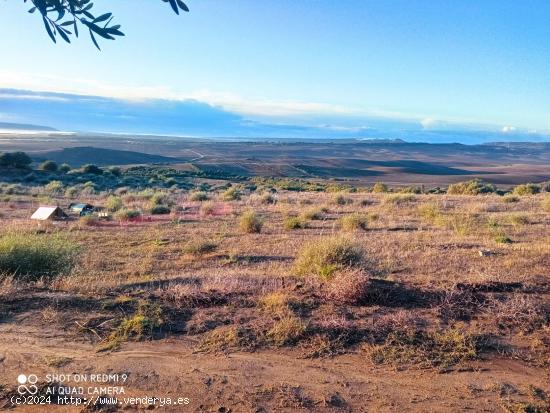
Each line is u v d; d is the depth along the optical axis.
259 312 6.55
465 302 6.81
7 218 24.11
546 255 11.86
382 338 5.80
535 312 6.44
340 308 6.62
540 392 4.69
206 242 14.20
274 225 21.55
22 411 4.21
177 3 2.41
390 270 10.46
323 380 4.86
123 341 5.68
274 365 5.17
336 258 9.19
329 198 35.72
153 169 91.31
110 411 4.24
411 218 23.03
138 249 15.09
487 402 4.50
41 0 2.41
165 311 6.48
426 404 4.45
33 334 5.79
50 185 45.16
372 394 4.62
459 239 15.70
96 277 10.12
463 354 5.43
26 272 8.70
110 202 29.06
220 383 4.75
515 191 44.22
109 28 2.48
